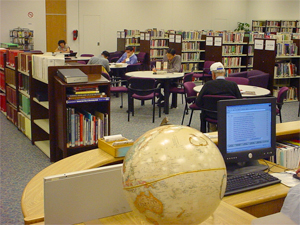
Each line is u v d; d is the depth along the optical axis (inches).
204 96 162.2
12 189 128.4
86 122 144.0
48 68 146.6
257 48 291.0
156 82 263.1
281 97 196.7
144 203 34.5
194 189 33.9
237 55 416.5
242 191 70.7
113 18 512.1
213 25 581.6
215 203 35.6
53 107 151.2
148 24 534.9
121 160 77.6
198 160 35.3
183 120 232.4
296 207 61.8
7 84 239.0
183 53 423.2
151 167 34.7
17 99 211.5
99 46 512.4
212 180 35.0
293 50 313.6
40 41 477.7
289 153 93.9
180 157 35.0
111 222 49.3
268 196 69.1
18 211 111.5
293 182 75.7
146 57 417.7
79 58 317.7
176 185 33.7
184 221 34.8
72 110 140.6
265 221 54.3
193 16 563.2
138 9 524.4
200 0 563.5
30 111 181.2
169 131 39.0
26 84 191.9
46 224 46.9
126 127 219.5
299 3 549.0
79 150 153.9
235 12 594.9
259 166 84.0
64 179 47.2
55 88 146.7
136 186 34.9
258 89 197.2
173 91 265.7
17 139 194.7
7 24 453.7
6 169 148.5
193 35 429.1
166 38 434.3
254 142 80.7
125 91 258.8
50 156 156.8
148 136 38.9
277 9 570.3
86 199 49.0
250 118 79.7
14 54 213.8
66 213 47.9
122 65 319.3
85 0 493.4
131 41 460.8
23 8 460.1
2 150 174.4
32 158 163.0
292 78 329.1
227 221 49.9
